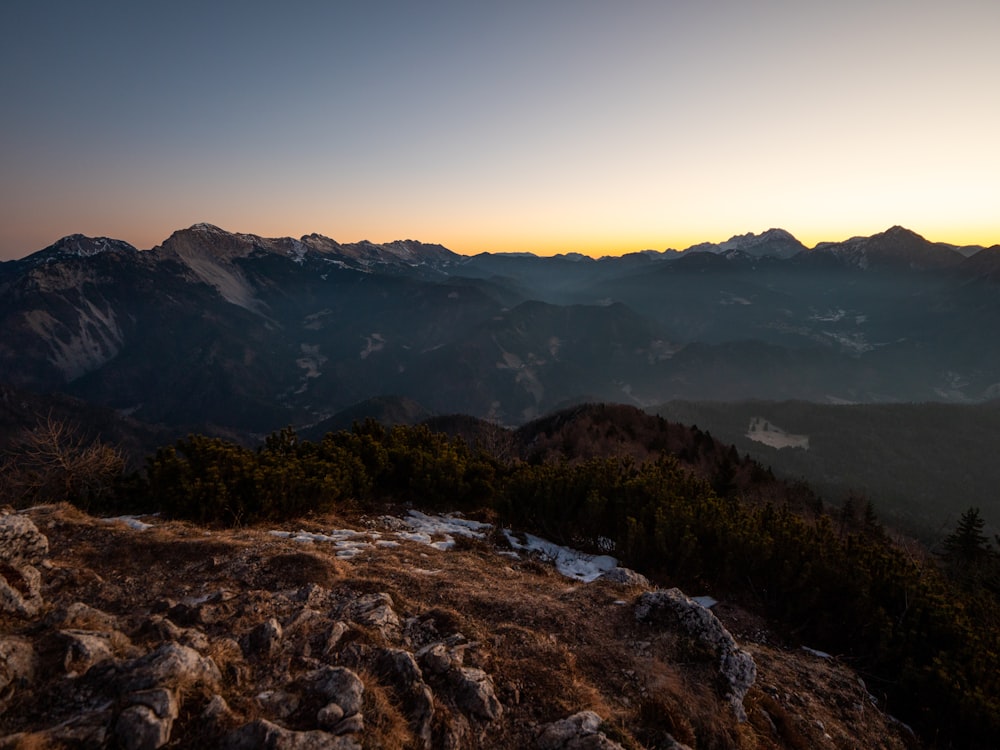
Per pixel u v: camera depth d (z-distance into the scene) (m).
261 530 10.88
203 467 12.55
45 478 18.38
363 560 9.37
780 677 8.02
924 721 7.84
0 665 4.67
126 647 5.52
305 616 6.63
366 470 16.42
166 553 8.34
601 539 14.76
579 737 5.19
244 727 4.49
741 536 11.27
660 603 7.97
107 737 4.21
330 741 4.53
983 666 7.96
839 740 6.83
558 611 7.88
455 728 5.17
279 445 17.52
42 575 7.09
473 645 6.55
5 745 3.94
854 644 9.53
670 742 5.45
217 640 5.97
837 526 48.41
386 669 5.83
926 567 13.58
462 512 16.92
